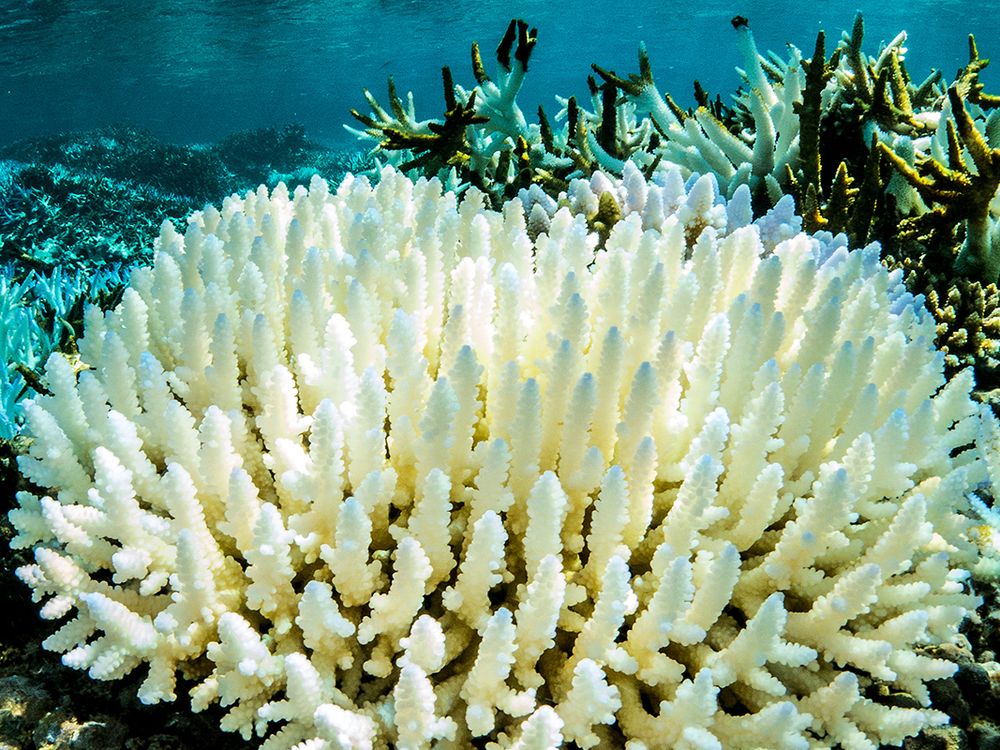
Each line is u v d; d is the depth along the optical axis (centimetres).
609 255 241
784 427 196
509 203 307
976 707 185
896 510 188
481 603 161
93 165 2453
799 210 452
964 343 362
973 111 484
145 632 153
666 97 529
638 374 170
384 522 179
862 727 163
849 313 236
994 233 399
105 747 161
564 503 156
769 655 150
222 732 164
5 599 192
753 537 179
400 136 527
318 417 161
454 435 178
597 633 154
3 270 809
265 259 247
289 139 3097
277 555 156
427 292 234
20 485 237
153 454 205
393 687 163
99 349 230
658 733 150
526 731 132
